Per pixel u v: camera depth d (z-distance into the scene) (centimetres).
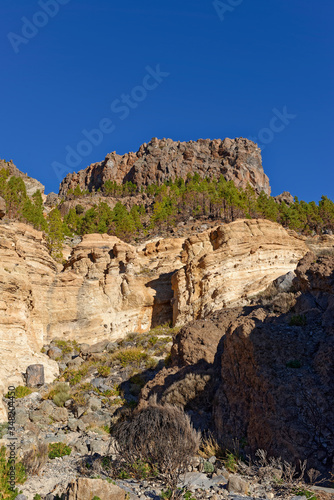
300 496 1088
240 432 1580
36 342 3909
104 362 3428
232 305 3750
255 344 1659
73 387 2917
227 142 17662
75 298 4756
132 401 2581
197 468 1389
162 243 6134
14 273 3756
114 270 5166
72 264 5441
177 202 10756
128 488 1230
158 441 1393
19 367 3177
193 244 4988
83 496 1054
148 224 10175
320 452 1268
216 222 8806
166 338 3828
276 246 4550
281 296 2116
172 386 2020
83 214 12544
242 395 1667
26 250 4653
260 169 16950
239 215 8938
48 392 2834
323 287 1998
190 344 2280
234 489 1168
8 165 15325
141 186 15588
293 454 1299
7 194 7425
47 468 1498
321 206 9669
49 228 6956
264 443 1420
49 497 1163
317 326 1775
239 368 1736
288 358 1609
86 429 2198
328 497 1071
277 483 1198
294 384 1470
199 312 4225
